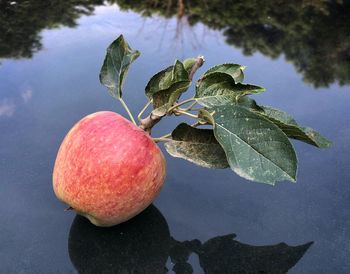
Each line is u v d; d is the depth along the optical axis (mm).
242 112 190
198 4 413
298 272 189
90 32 365
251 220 214
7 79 305
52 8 397
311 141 204
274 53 345
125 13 398
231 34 368
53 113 277
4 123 268
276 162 180
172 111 209
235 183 234
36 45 344
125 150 191
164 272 189
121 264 192
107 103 284
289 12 402
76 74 312
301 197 226
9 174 235
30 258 193
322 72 325
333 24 383
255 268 191
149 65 323
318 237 205
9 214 214
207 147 203
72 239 202
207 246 201
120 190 190
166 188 230
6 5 396
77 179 192
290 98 296
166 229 208
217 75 203
